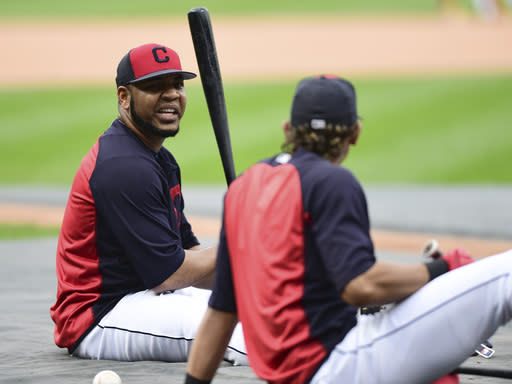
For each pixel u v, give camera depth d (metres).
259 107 73.31
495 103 72.88
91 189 11.37
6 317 15.82
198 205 45.62
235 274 7.87
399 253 29.58
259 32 99.12
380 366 7.45
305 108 7.73
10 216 43.34
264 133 65.94
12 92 80.44
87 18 105.81
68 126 70.38
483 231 35.81
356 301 7.12
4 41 97.12
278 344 7.47
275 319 7.45
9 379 10.34
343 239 7.10
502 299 7.46
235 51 92.38
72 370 10.96
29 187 54.78
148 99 11.47
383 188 52.91
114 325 11.62
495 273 7.50
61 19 105.88
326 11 108.12
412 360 7.46
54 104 76.56
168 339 11.44
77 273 11.78
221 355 8.37
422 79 80.62
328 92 7.72
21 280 22.12
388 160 61.34
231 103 74.69
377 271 7.15
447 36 96.94
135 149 11.57
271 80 81.56
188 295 12.33
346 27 100.88
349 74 83.31
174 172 12.53
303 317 7.43
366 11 107.88
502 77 80.44
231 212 7.90
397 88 77.88
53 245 32.34
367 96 75.75
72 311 11.80
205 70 11.12
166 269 11.31
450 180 56.34
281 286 7.44
